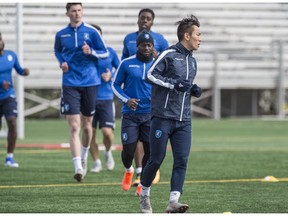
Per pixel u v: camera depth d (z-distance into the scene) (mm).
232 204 14242
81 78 18062
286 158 23516
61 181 17734
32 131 36219
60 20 48469
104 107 20047
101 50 18125
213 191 16016
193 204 14227
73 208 13742
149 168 12961
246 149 27000
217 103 47750
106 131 20094
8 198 14891
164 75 12797
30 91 45938
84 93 18141
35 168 20594
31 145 28047
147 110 15500
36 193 15648
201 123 42625
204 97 48531
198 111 48188
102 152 26344
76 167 17594
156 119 12836
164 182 17609
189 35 12773
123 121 15664
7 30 44844
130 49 17359
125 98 14930
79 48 17984
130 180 16031
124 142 15594
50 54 47438
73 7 17938
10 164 21047
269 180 17859
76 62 18078
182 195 15391
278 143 30203
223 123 42781
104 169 20766
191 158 23469
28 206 13914
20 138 31859
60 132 35688
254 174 19203
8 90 20922
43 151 26000
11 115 20938
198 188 16484
